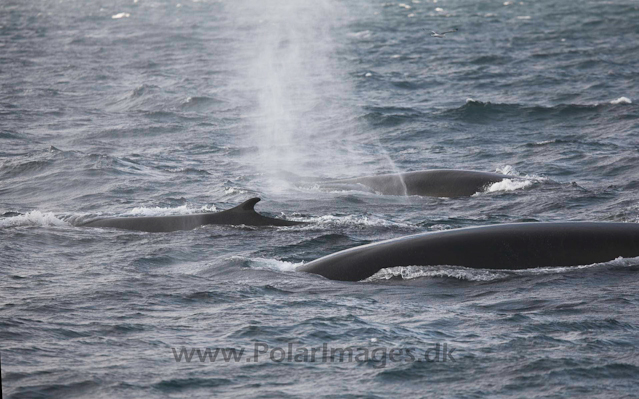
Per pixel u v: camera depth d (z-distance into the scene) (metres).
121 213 74.88
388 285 48.88
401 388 32.53
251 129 132.50
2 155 104.06
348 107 151.62
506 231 53.00
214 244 61.28
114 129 128.88
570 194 82.44
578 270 50.06
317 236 63.72
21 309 42.47
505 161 104.12
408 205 80.69
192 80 197.38
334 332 39.19
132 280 49.62
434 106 153.12
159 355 35.62
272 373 33.84
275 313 42.47
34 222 68.62
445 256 51.38
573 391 32.41
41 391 31.36
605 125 127.62
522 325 40.56
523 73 198.38
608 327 40.31
